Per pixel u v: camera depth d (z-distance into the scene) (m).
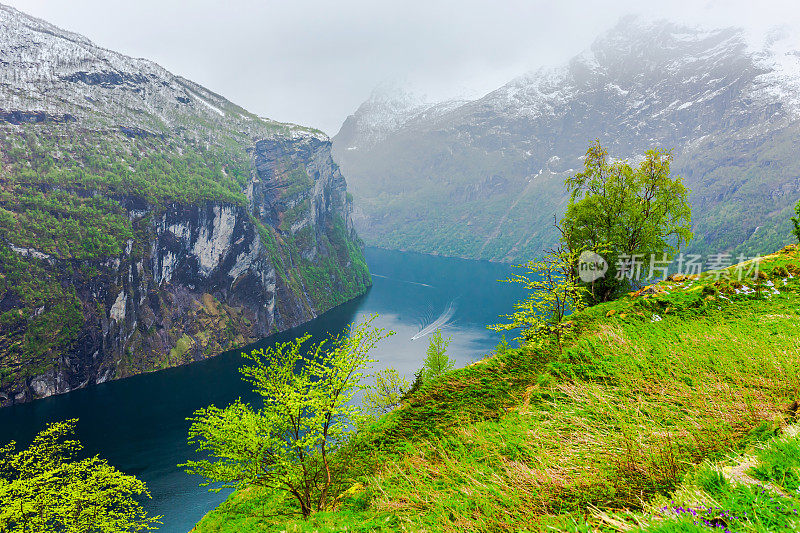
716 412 9.26
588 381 16.30
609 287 33.22
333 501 15.77
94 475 35.75
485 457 12.09
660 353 16.20
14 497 32.28
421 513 9.86
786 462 5.55
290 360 17.44
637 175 33.66
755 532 4.23
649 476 7.34
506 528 7.51
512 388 20.27
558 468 8.91
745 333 16.50
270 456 16.91
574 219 34.34
